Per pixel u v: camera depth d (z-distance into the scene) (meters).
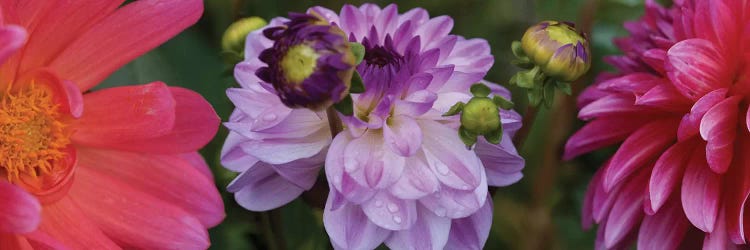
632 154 0.51
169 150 0.48
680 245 0.53
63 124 0.48
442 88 0.46
